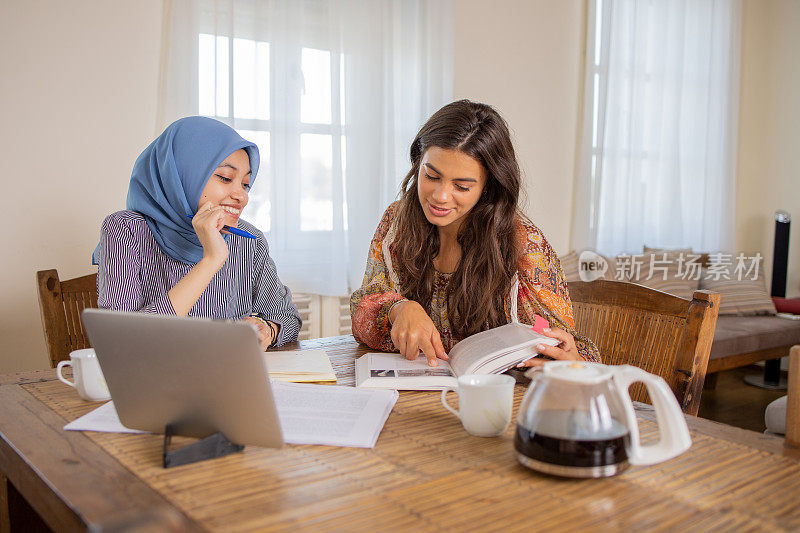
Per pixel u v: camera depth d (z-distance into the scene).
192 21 2.55
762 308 4.04
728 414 3.47
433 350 1.31
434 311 1.60
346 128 2.98
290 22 2.79
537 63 3.67
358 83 2.98
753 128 4.58
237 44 2.72
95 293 1.74
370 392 1.13
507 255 1.49
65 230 2.42
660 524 0.69
